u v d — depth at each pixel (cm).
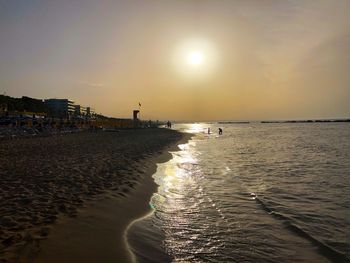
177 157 2769
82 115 13088
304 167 2303
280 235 873
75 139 4044
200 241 816
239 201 1246
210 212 1082
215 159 2794
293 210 1129
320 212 1106
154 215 1002
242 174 1947
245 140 6109
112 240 754
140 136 5634
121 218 927
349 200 1282
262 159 2822
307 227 945
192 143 5103
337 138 6475
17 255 609
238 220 1000
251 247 788
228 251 761
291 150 3806
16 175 1363
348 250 779
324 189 1499
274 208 1148
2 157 1983
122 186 1304
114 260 656
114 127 9419
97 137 4734
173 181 1630
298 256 743
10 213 842
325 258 734
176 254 731
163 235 845
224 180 1723
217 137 7438
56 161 1850
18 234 706
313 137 6956
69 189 1161
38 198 1005
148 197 1209
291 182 1681
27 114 7600
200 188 1497
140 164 1988
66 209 921
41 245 664
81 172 1513
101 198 1083
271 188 1512
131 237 796
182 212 1073
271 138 6775
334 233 898
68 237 727
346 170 2148
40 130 5097
